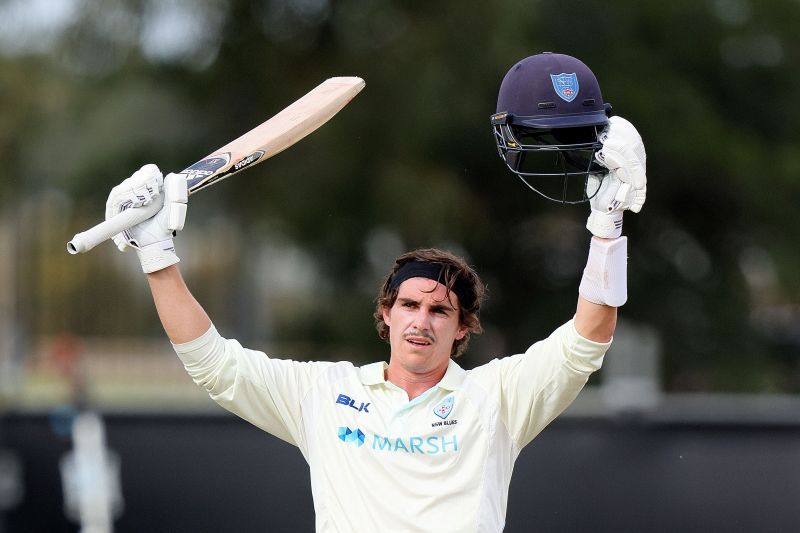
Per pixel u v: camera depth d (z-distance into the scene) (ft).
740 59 178.60
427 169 167.84
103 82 168.25
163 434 84.38
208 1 164.55
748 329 182.80
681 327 179.22
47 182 179.42
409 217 167.94
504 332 181.68
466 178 170.60
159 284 36.65
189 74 170.40
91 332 194.29
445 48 161.99
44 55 167.94
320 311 187.01
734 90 179.11
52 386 158.10
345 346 181.57
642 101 164.86
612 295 35.40
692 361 177.99
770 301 196.03
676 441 79.15
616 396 82.53
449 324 36.99
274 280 208.74
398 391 37.09
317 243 174.29
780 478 78.59
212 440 83.97
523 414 36.78
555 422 79.20
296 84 171.01
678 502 78.79
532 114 36.63
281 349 186.80
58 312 193.16
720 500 78.69
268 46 169.58
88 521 82.48
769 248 180.65
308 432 37.52
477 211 173.99
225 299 192.54
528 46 163.02
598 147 35.96
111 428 84.64
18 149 172.86
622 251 35.70
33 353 183.01
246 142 39.65
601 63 166.30
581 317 36.04
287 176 170.91
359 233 172.04
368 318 177.37
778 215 177.27
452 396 36.73
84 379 89.30
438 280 36.76
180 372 181.27
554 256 182.50
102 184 171.32
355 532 35.83
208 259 192.95
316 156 168.66
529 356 36.99
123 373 180.14
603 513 78.74
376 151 167.94
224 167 38.58
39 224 186.50
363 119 165.89
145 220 36.35
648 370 83.05
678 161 170.81
